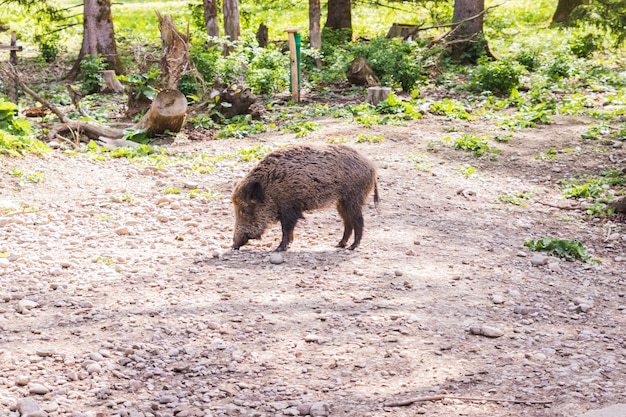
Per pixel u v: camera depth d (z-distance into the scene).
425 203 12.23
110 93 22.42
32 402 5.59
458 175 14.08
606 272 9.69
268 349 6.80
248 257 9.36
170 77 17.73
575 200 13.09
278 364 6.52
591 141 16.23
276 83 22.34
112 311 7.55
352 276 8.73
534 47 26.56
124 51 29.31
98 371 6.22
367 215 11.38
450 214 11.76
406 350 6.81
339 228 10.77
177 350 6.70
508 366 6.55
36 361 6.41
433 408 5.78
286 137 16.47
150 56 18.98
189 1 44.44
